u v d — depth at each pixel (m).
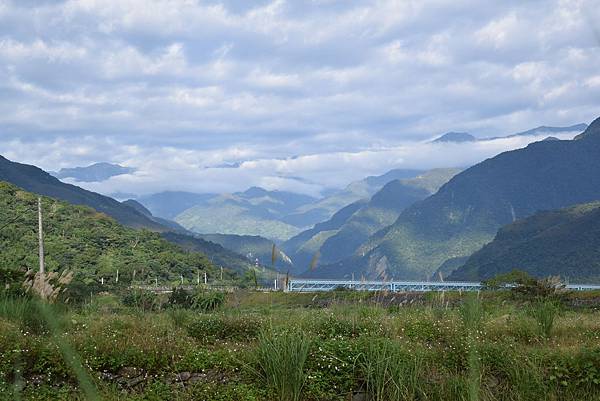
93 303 16.55
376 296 15.22
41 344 9.11
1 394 7.55
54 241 86.88
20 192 106.56
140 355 9.12
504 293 25.89
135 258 88.44
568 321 14.03
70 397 7.75
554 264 192.75
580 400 7.94
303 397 8.06
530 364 8.51
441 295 14.79
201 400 7.96
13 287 14.03
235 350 9.55
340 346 9.07
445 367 8.67
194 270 92.19
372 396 8.03
